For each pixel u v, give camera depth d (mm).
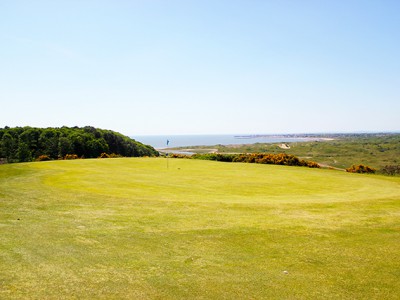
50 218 10898
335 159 105312
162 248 8453
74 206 12648
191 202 13727
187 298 5949
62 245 8391
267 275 7043
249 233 9820
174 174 24859
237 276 6945
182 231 9867
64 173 23031
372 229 10438
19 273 6641
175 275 6883
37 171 23844
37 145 71562
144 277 6727
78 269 6977
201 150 146875
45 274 6660
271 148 152750
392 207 13500
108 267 7148
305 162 40500
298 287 6527
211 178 23031
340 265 7652
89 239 8938
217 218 11336
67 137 73625
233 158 44312
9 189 15797
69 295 5859
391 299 6164
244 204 13500
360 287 6594
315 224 10883
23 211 11711
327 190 18875
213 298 5984
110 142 89875
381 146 147375
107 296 5898
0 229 9508
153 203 13367
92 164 30719
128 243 8734
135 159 37344
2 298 5629
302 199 15289
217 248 8586
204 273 7039
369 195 17031
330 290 6445
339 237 9625
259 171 28266
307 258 8039
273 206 13266
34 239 8758
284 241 9219
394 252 8508
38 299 5672
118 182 19609
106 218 11062
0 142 66562
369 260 7973
